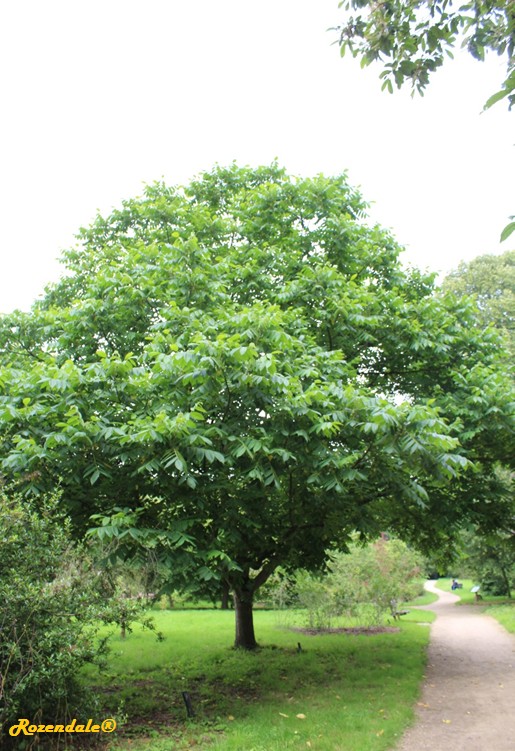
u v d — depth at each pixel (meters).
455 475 7.36
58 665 5.10
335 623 17.88
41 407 7.08
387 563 17.61
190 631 15.30
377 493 9.57
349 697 8.19
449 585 46.84
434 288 12.84
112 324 10.02
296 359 8.30
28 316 11.38
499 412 9.52
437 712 7.60
